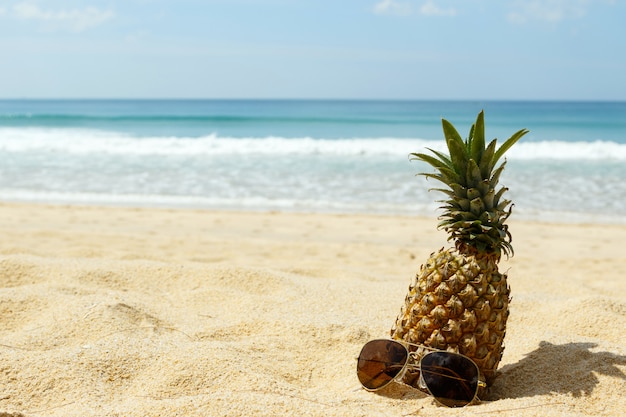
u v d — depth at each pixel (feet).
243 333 3.98
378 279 5.55
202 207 11.46
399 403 3.21
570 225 10.12
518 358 3.63
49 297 4.28
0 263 4.92
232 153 18.93
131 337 3.72
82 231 8.61
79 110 86.58
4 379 3.26
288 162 17.08
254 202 11.91
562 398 3.16
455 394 3.17
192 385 3.24
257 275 4.95
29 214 10.32
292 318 4.10
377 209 11.32
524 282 5.67
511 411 3.06
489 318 3.19
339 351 3.75
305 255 7.31
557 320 4.31
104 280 4.82
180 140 21.74
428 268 3.28
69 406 3.09
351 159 17.72
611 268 7.11
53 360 3.38
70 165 16.42
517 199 12.32
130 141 21.58
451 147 3.24
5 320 4.06
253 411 2.96
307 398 3.16
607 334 4.06
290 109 87.35
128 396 3.22
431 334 3.23
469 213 3.21
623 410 3.11
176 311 4.32
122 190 13.03
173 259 6.31
